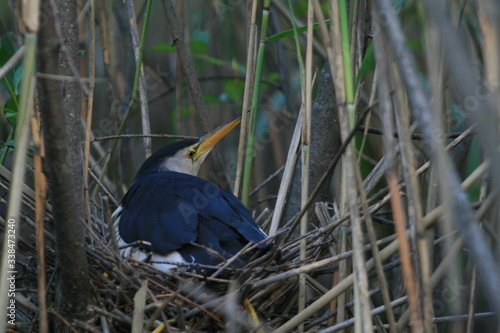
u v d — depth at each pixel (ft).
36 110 20.12
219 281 19.97
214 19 38.19
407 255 15.33
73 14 21.77
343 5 16.05
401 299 19.10
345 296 21.29
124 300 21.18
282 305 22.71
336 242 22.58
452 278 17.85
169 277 20.56
